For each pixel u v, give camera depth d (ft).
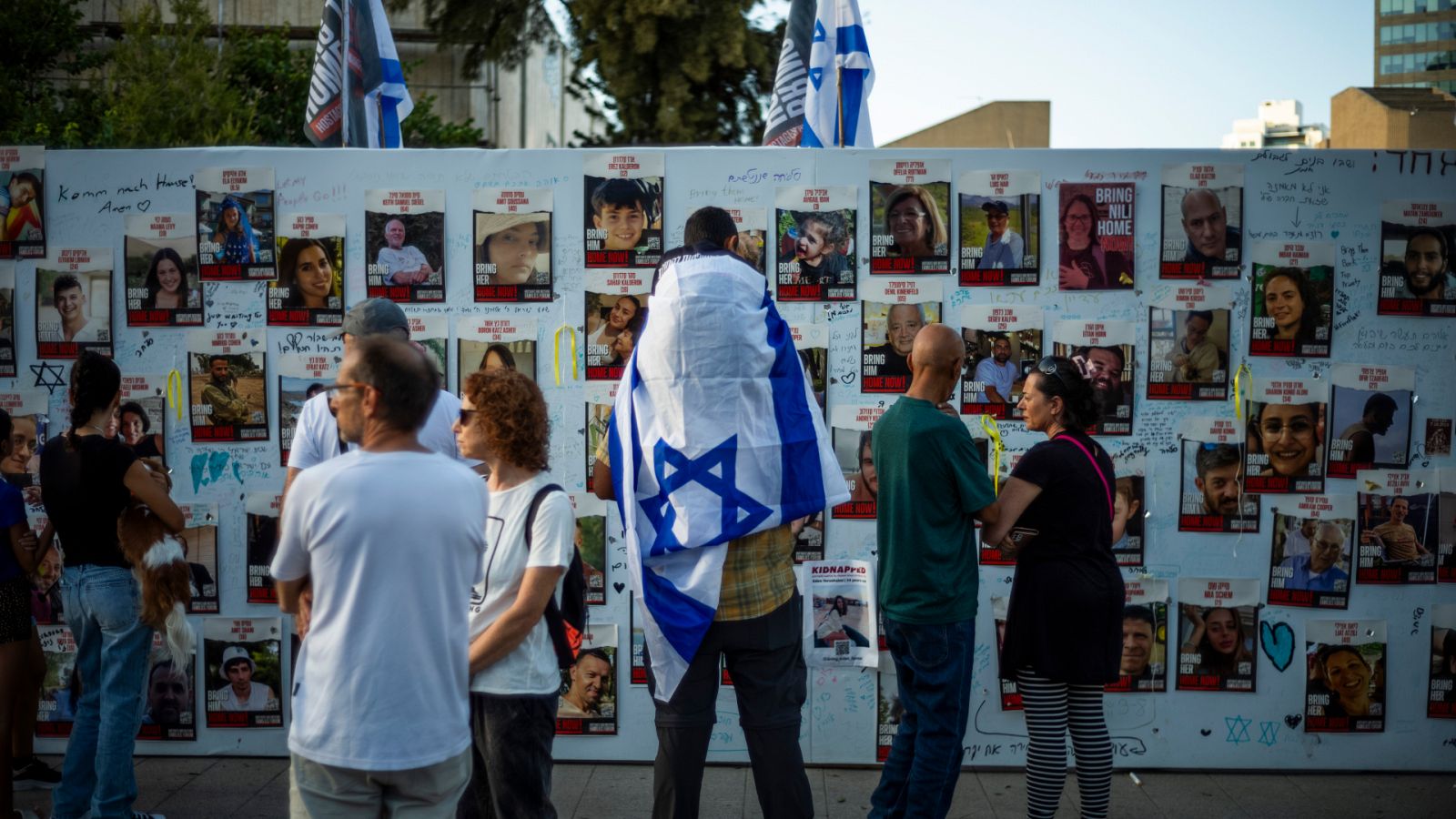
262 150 15.65
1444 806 14.34
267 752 15.88
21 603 13.57
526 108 76.64
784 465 11.43
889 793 13.20
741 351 11.25
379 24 18.03
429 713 8.71
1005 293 15.39
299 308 15.69
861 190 15.39
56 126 38.70
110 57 45.21
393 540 8.62
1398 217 15.24
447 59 62.64
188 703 15.87
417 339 15.61
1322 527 15.31
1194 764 15.49
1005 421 15.40
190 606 15.80
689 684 11.33
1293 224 15.29
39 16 43.62
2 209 15.78
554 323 15.56
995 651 15.48
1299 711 15.40
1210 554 15.40
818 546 15.44
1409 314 15.29
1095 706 12.96
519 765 10.52
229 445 15.76
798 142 18.11
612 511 15.53
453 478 9.00
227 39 52.44
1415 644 15.35
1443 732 15.40
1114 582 12.76
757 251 15.43
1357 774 15.43
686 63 53.57
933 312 15.38
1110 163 15.30
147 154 15.71
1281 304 15.29
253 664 15.81
